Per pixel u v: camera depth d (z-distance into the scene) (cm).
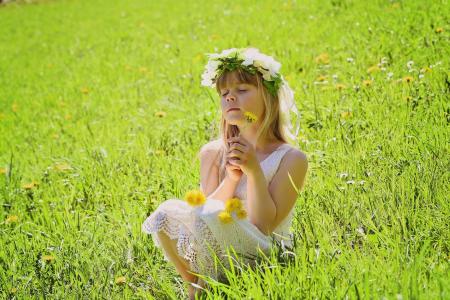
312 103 623
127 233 421
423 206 369
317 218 383
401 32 796
